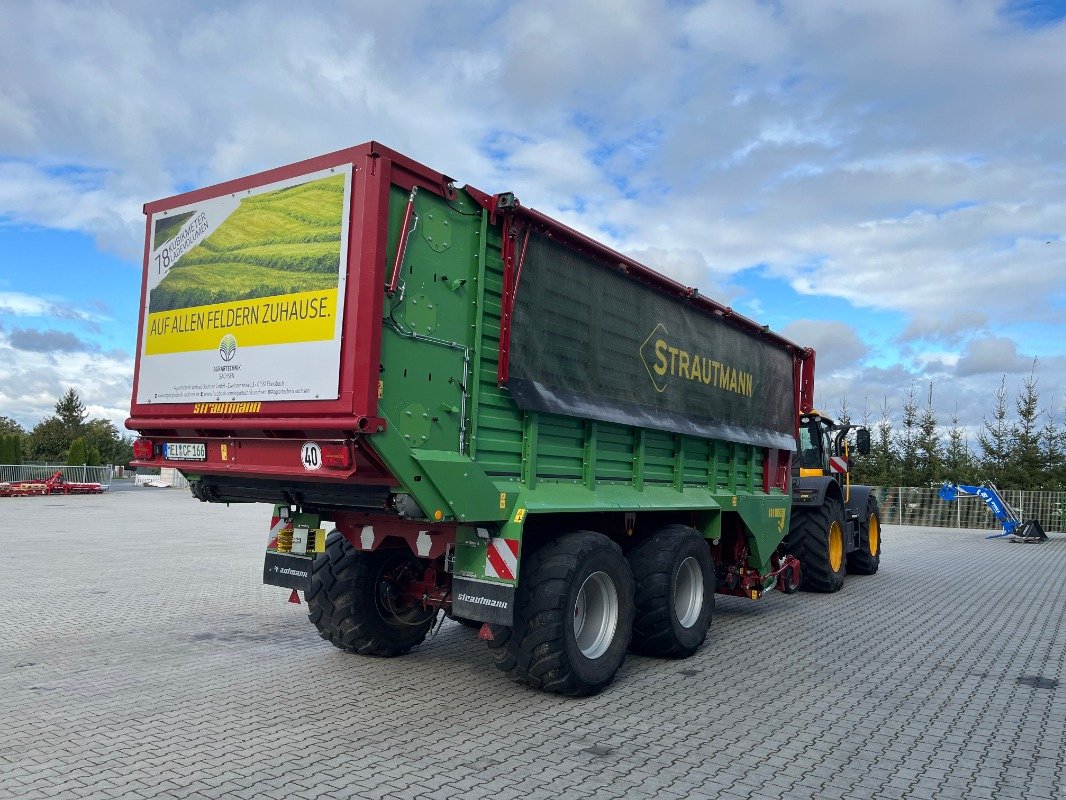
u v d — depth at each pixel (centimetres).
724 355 823
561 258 579
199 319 519
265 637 722
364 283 436
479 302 509
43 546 1473
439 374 480
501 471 525
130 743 441
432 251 479
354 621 623
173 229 543
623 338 649
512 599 502
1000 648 741
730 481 826
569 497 570
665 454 715
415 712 507
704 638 703
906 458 3531
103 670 602
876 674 636
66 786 378
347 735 460
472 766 416
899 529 2634
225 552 1391
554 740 460
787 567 940
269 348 474
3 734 454
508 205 517
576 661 533
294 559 591
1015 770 431
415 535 546
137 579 1068
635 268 653
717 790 394
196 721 482
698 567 702
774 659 684
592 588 573
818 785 404
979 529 2658
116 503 3014
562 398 566
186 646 684
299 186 473
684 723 499
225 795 371
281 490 539
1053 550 1847
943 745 470
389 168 449
